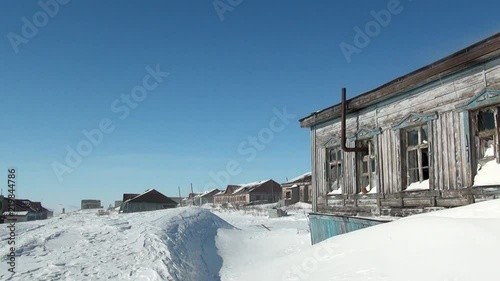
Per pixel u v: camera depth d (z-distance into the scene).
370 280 4.57
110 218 19.84
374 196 9.98
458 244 4.50
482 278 3.64
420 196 8.40
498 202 5.77
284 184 53.06
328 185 12.50
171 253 10.40
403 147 9.16
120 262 8.97
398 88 8.91
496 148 6.92
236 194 69.38
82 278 7.38
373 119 10.24
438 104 8.05
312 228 13.08
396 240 5.44
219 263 12.35
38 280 7.03
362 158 10.99
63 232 13.64
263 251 14.27
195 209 22.73
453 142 7.63
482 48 6.64
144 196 55.62
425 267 4.30
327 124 12.62
